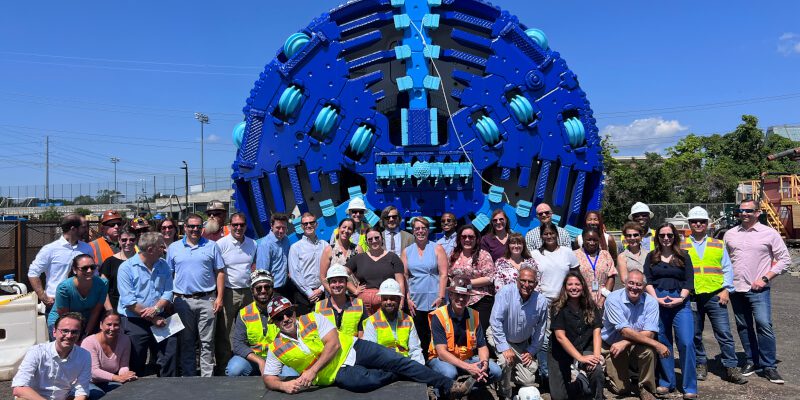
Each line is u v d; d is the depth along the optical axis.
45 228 12.27
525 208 6.57
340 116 6.55
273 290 5.98
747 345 6.23
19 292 8.07
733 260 6.24
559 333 5.30
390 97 6.73
